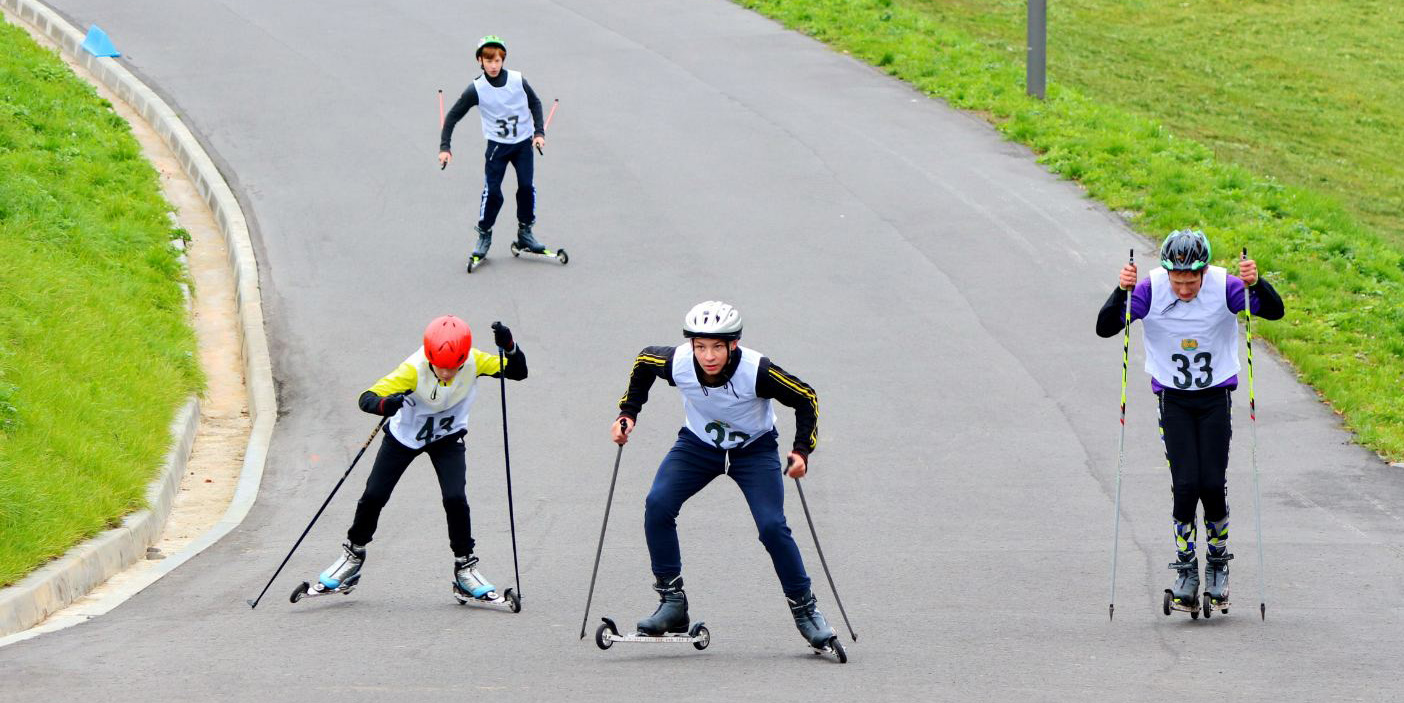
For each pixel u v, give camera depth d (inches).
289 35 1616.6
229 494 773.9
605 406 865.5
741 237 1122.7
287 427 852.6
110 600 594.9
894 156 1298.0
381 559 656.4
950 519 701.9
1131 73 2037.4
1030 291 1021.8
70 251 991.0
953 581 611.5
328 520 721.0
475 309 1002.1
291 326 980.6
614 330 967.0
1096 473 761.6
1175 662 487.8
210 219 1192.2
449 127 1027.9
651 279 1047.6
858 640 524.4
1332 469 762.8
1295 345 929.5
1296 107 2021.4
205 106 1387.8
